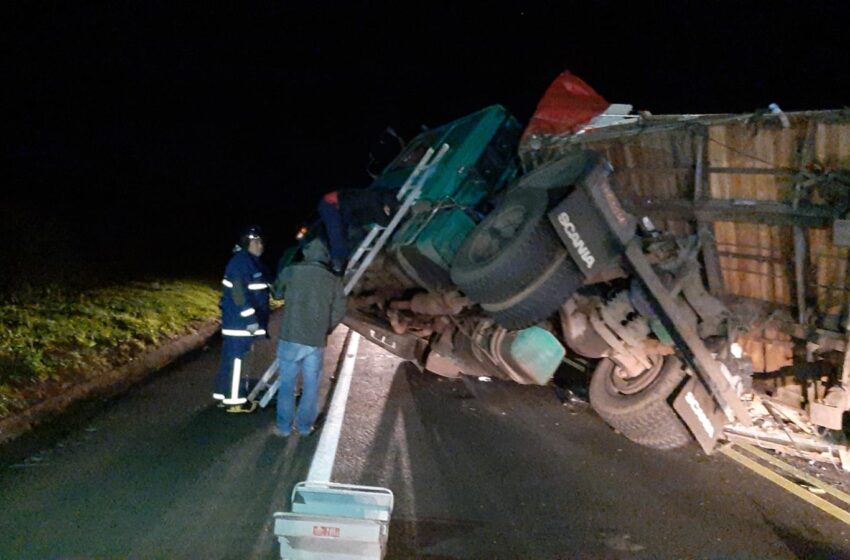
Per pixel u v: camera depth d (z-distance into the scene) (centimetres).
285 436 748
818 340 608
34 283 1331
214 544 501
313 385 748
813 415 620
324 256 756
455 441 749
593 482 642
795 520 570
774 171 573
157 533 515
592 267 647
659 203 677
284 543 461
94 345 1045
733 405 672
